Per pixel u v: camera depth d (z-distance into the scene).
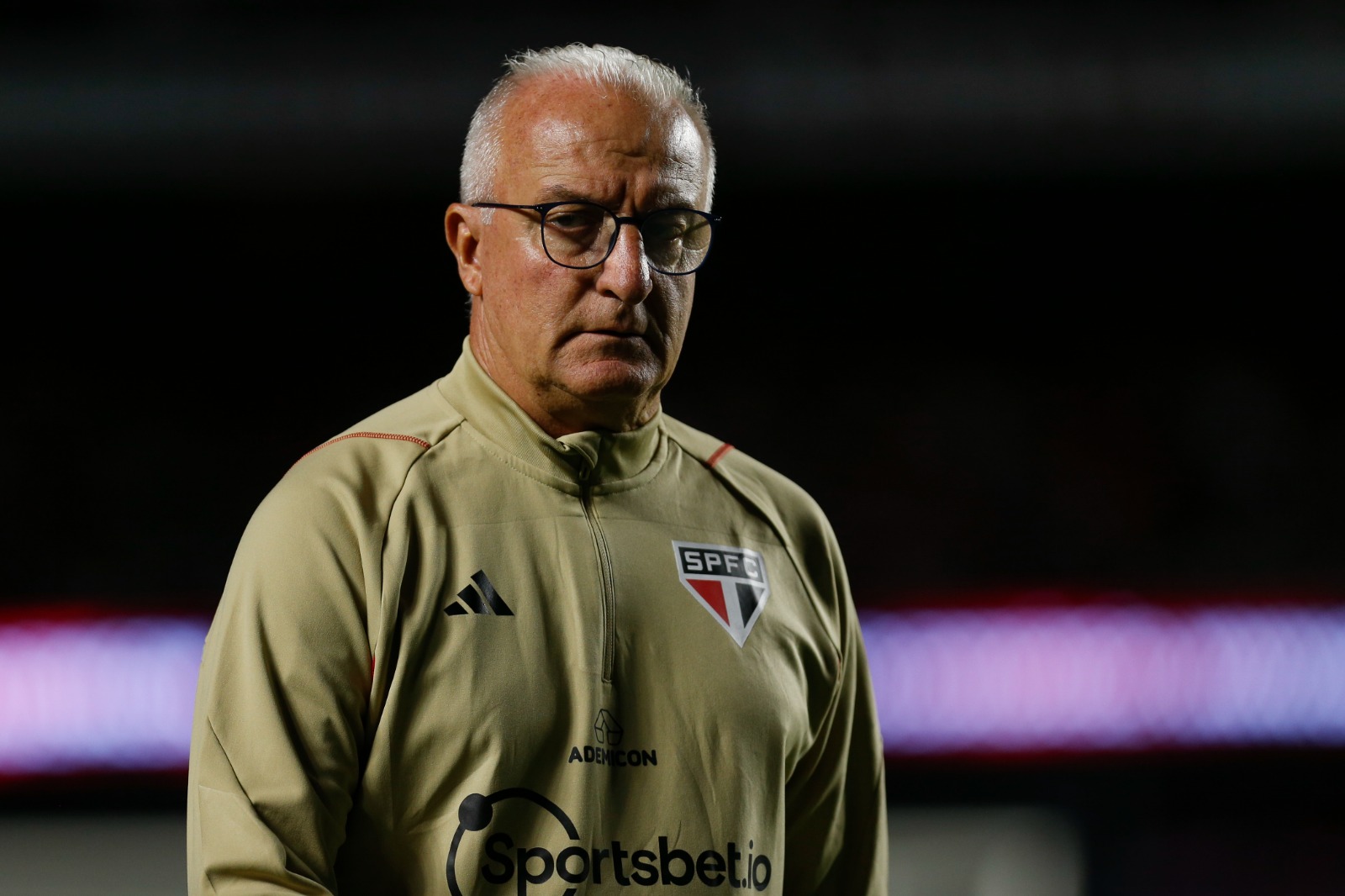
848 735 5.76
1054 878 21.77
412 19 26.22
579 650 4.85
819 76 26.53
